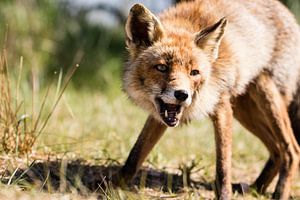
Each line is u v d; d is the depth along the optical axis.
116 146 12.54
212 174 11.68
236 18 10.79
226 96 10.18
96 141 12.40
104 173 10.24
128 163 9.97
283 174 10.99
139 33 9.80
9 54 20.33
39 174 9.37
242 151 14.23
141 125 14.27
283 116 11.20
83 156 10.85
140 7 9.61
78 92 20.72
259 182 11.50
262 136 11.71
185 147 13.29
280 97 11.27
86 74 22.78
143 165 11.36
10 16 21.23
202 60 9.59
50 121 13.52
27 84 17.27
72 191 8.80
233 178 12.10
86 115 15.55
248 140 15.47
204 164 12.13
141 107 9.94
